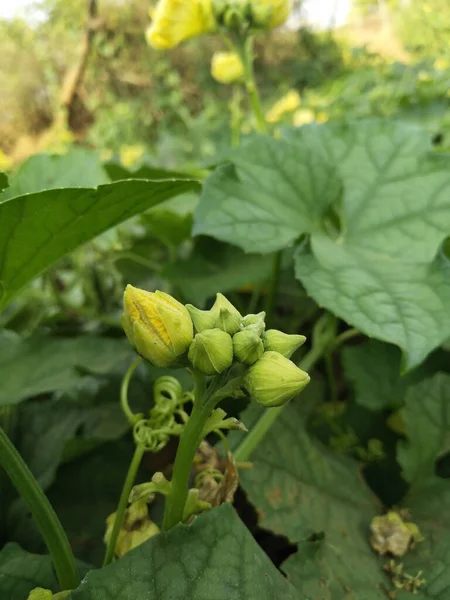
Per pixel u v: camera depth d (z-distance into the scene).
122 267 0.37
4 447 0.16
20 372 0.27
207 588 0.15
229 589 0.15
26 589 0.18
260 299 0.35
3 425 0.27
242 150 0.27
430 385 0.25
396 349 0.28
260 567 0.16
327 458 0.25
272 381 0.14
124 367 0.30
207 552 0.15
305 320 0.33
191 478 0.22
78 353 0.28
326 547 0.20
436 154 0.27
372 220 0.26
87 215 0.16
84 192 0.15
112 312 0.37
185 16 0.33
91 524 0.24
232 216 0.25
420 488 0.24
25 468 0.16
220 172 0.26
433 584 0.20
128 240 0.37
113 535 0.18
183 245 0.38
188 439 0.15
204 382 0.15
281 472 0.22
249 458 0.22
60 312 0.34
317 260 0.23
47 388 0.25
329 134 0.29
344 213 0.27
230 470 0.18
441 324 0.20
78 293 0.40
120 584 0.15
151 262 0.37
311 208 0.27
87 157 0.27
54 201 0.15
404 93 0.53
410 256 0.24
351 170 0.28
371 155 0.28
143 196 0.17
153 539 0.16
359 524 0.23
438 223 0.25
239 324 0.15
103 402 0.28
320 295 0.21
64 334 0.33
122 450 0.26
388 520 0.22
